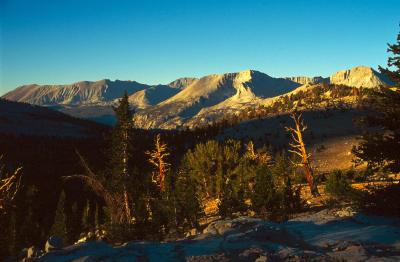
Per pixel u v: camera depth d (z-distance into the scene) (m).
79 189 86.38
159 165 46.56
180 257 10.45
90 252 10.84
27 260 11.28
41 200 80.56
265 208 29.91
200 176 57.94
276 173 46.50
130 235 29.11
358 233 12.75
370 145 17.36
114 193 30.89
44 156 141.50
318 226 14.78
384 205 16.25
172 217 33.00
